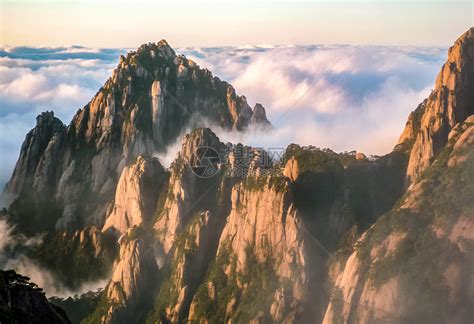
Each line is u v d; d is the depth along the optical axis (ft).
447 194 411.34
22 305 236.22
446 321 379.35
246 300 443.73
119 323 481.46
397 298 387.34
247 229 462.60
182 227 519.19
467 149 424.05
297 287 430.61
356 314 395.96
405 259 396.57
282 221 450.71
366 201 476.54
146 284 495.00
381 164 508.12
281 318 425.28
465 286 384.27
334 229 457.27
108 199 650.84
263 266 450.71
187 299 469.57
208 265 482.69
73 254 600.80
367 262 406.82
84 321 497.87
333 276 433.89
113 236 590.14
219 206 513.04
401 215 412.57
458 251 390.63
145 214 571.69
